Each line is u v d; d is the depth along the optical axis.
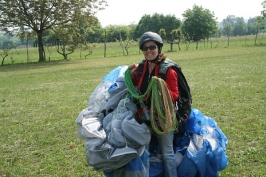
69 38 35.47
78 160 5.13
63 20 33.81
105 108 3.81
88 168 4.80
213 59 22.12
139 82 3.69
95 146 3.30
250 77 12.24
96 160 3.33
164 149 3.66
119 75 4.23
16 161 5.29
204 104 8.34
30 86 14.71
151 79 3.45
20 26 32.47
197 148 3.84
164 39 52.16
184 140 4.06
